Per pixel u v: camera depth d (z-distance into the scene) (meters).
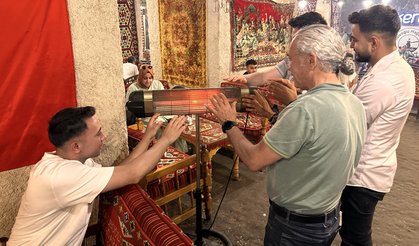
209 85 5.07
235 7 4.77
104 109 1.74
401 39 9.78
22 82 1.37
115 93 1.77
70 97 1.54
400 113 1.55
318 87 1.04
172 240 1.04
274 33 5.74
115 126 1.82
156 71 6.23
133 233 1.25
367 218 1.70
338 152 1.01
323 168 1.03
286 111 1.05
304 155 1.03
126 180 1.27
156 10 5.76
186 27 5.15
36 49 1.38
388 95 1.50
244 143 1.18
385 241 2.38
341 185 1.09
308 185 1.08
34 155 1.49
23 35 1.32
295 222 1.16
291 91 1.45
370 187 1.64
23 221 1.20
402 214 2.74
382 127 1.57
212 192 3.12
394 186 3.25
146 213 1.22
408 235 2.45
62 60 1.47
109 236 1.53
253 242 2.39
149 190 2.19
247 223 2.62
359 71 7.62
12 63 1.32
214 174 3.52
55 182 1.13
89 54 1.59
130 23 6.75
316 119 0.97
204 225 2.58
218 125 3.49
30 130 1.44
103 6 1.59
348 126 1.02
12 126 1.38
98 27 1.59
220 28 4.65
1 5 1.24
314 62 1.04
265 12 5.36
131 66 5.79
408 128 5.25
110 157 1.84
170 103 1.43
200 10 4.78
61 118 1.18
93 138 1.25
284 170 1.13
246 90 1.50
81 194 1.17
